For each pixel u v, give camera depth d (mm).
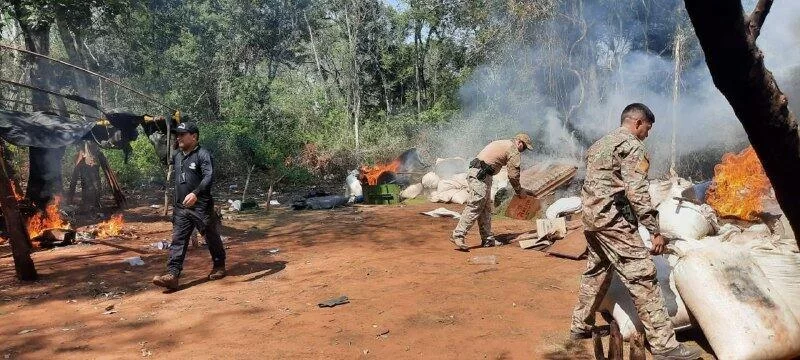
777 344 3176
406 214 10641
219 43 34625
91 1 14211
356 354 3850
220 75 33469
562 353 3781
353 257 6895
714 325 3357
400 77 30141
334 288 5508
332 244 7867
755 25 1233
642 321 3484
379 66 30141
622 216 3453
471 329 4250
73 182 11914
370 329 4312
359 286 5535
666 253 3891
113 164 14773
